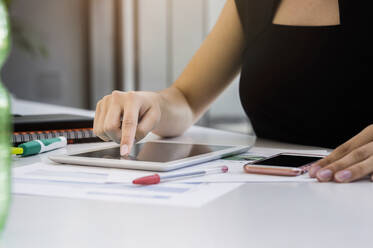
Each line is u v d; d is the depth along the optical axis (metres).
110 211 0.46
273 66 1.13
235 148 0.80
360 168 0.58
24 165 0.70
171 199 0.50
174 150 0.77
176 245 0.36
